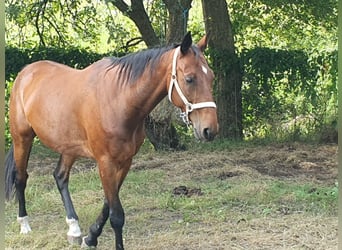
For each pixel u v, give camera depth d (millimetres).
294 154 8664
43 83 4621
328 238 4660
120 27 8828
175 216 5391
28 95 4707
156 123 9078
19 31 10820
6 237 4750
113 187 4016
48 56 9969
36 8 10016
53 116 4371
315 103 10375
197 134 3592
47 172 7711
